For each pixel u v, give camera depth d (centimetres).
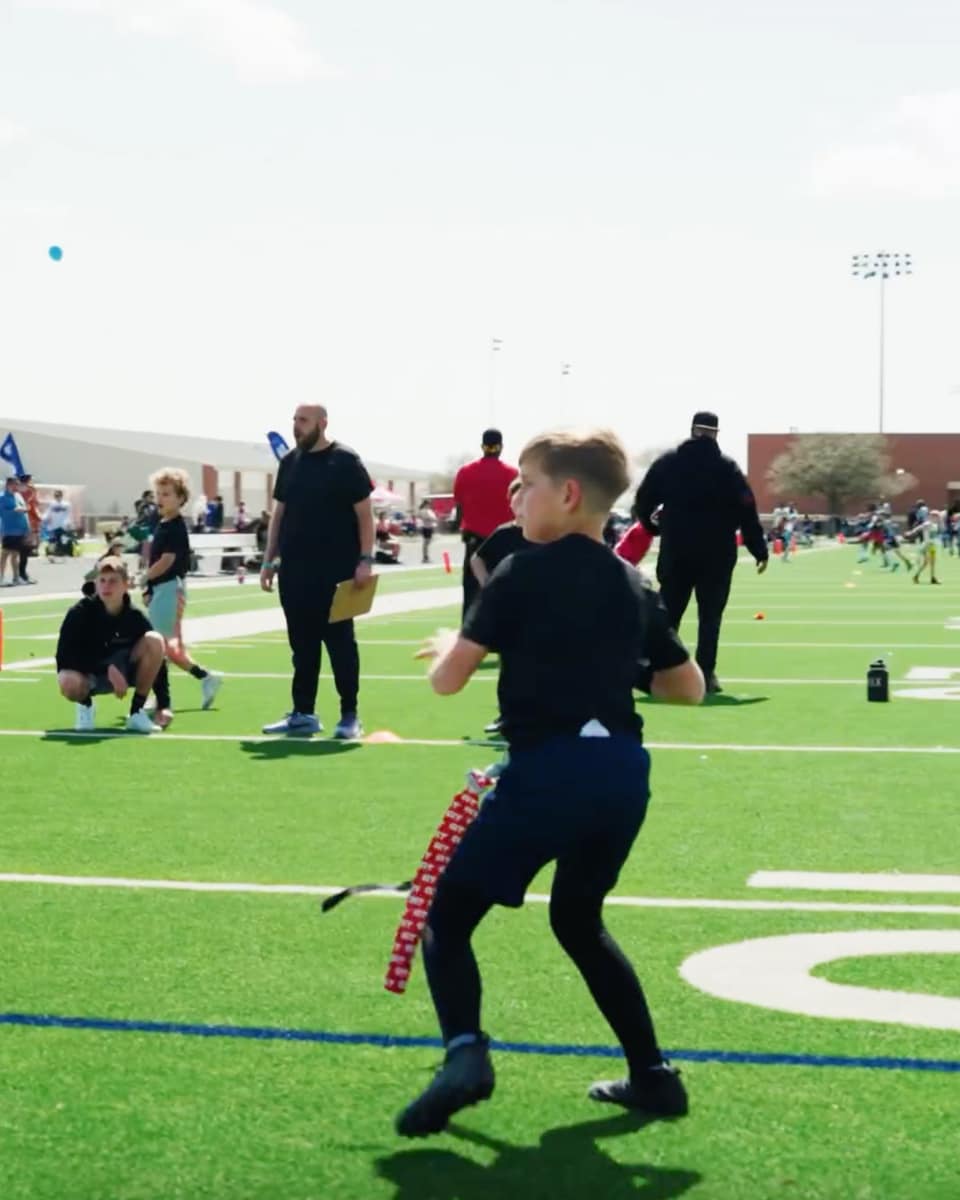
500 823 388
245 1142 395
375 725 1163
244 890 655
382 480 12119
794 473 11981
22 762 989
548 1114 414
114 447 10925
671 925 598
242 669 1591
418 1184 370
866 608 2606
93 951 564
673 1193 366
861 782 909
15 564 3325
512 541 1032
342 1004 505
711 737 1090
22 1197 362
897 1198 363
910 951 564
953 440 12075
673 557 1333
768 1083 436
